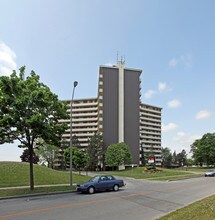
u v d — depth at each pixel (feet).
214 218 30.78
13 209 43.42
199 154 320.91
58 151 285.64
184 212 35.29
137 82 371.56
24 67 72.08
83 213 38.96
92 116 414.41
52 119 72.38
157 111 474.08
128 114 360.69
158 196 59.67
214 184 95.50
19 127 64.64
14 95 65.67
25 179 100.83
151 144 453.17
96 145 339.98
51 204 48.32
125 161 301.84
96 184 69.51
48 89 71.61
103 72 363.76
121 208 43.21
